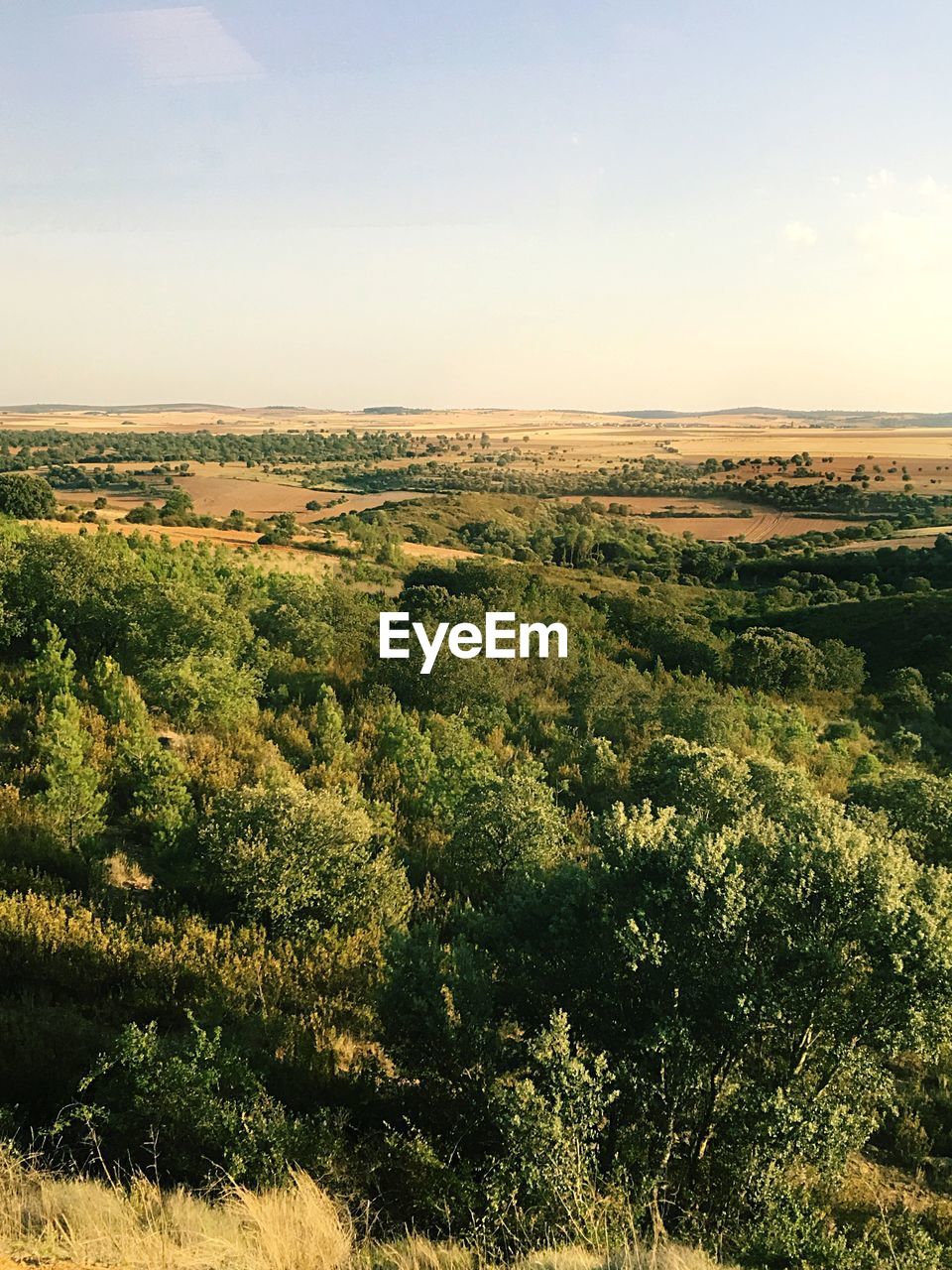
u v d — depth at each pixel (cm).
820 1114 910
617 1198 851
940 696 4819
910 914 923
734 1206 909
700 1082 952
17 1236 644
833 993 948
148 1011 1188
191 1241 677
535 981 1051
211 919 1533
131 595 2928
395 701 3011
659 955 936
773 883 1011
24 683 2461
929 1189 1124
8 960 1220
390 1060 1184
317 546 8106
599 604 6506
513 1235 775
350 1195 859
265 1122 909
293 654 3572
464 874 1862
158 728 2458
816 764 3369
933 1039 942
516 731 3162
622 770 2759
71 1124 912
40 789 1864
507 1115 876
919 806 2208
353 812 1675
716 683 4838
